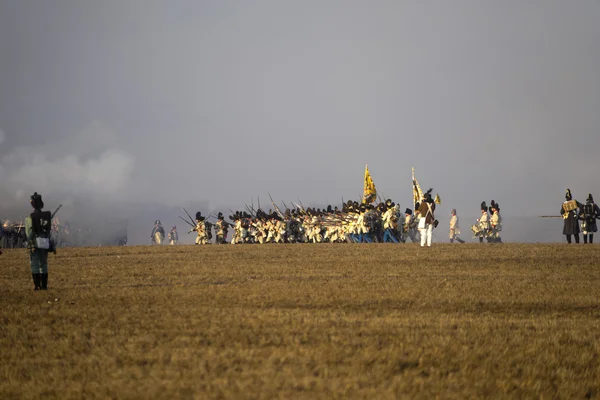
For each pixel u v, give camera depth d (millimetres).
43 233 90438
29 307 76875
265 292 83625
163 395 46312
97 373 51562
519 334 62781
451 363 53656
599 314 72562
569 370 53250
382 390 47125
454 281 92750
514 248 135250
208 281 94938
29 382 49812
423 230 143375
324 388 47438
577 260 115188
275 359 53875
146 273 105312
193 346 58156
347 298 79312
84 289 89875
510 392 48094
